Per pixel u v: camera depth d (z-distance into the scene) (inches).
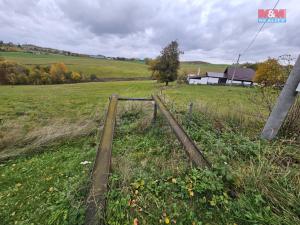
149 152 132.8
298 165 100.0
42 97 735.1
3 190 103.0
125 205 74.3
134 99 191.5
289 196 72.2
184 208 76.4
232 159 107.2
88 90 1207.6
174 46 1270.9
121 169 96.5
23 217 80.8
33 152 150.8
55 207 78.0
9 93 924.6
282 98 125.1
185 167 101.5
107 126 122.9
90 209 62.8
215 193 79.1
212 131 160.7
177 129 127.2
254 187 78.7
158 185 90.1
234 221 69.0
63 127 187.6
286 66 156.7
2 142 155.5
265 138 135.1
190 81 1910.7
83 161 129.1
